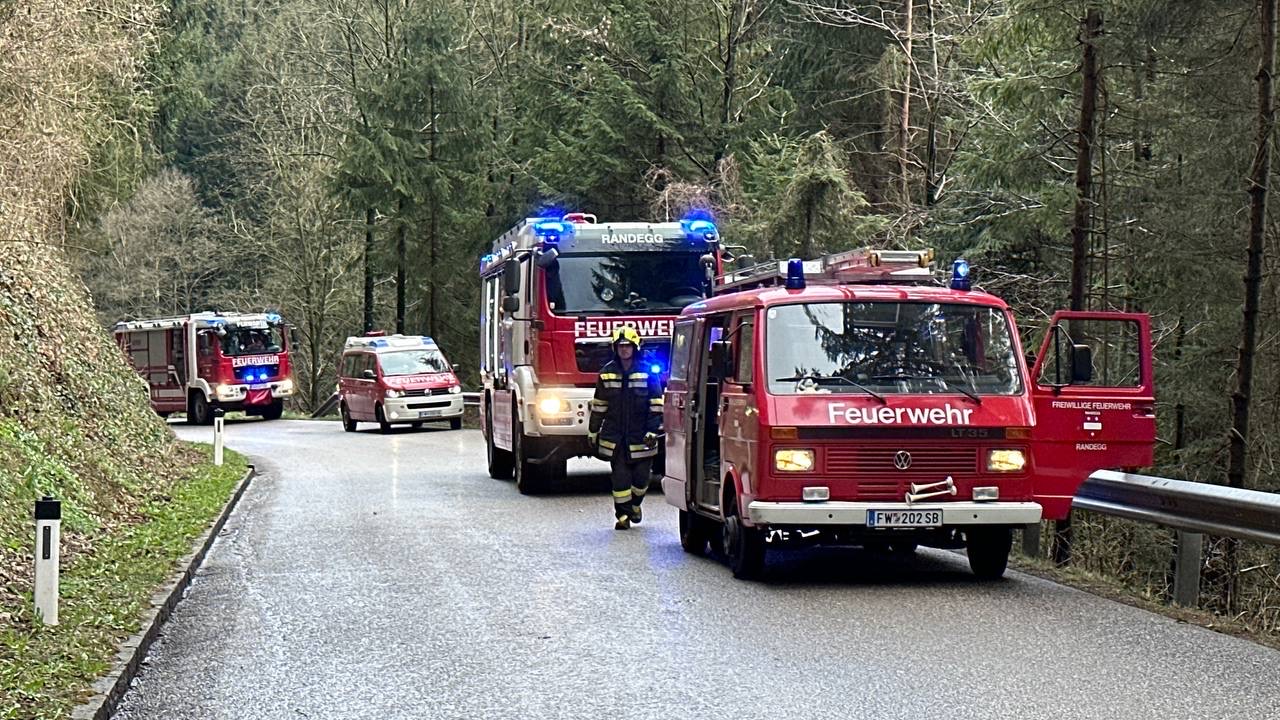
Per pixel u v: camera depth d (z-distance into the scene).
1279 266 18.53
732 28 39.22
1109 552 17.33
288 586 11.34
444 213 48.38
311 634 9.23
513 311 19.22
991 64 23.66
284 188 53.59
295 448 30.81
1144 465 12.06
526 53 43.22
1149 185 19.98
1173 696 7.14
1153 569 17.27
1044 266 25.62
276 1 57.31
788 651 8.40
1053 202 20.45
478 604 10.30
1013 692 7.25
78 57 20.70
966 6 33.03
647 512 17.14
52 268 21.08
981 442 10.74
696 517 13.03
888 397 10.76
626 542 14.05
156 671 8.12
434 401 37.59
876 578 11.47
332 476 23.11
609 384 15.10
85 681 7.29
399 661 8.32
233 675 8.00
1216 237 18.59
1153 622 9.30
